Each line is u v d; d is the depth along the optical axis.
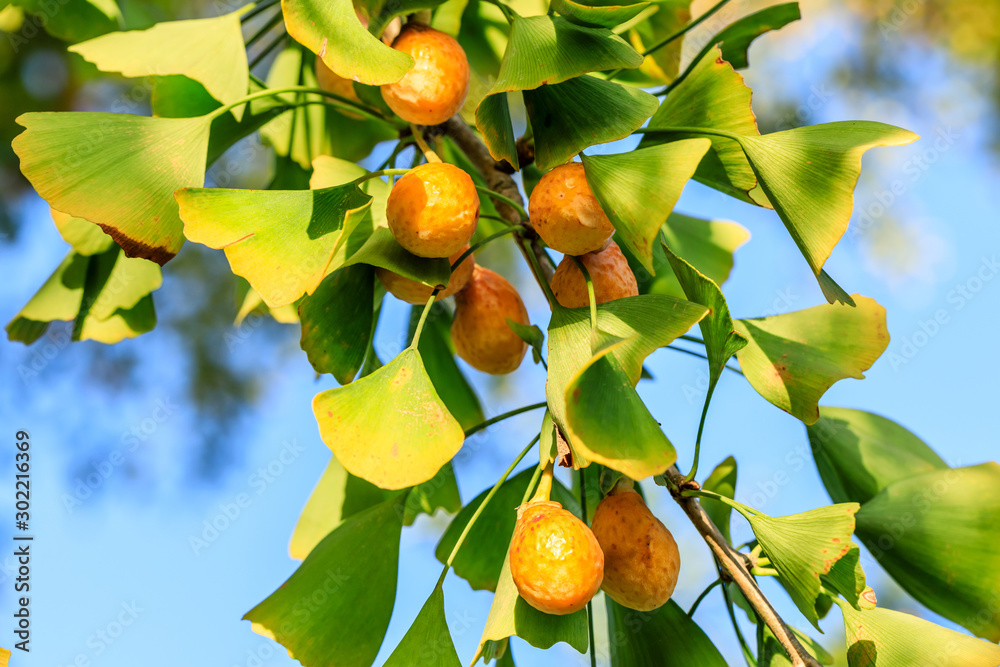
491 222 0.83
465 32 0.80
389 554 0.71
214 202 0.67
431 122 0.71
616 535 0.68
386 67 0.67
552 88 0.68
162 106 0.74
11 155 1.11
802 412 0.70
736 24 0.72
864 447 0.76
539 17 0.68
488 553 0.72
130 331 0.77
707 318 0.67
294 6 0.67
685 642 0.70
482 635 0.67
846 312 0.71
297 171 0.80
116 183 0.69
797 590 0.68
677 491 0.69
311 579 0.70
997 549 0.71
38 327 0.79
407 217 0.67
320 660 0.69
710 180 0.70
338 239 0.66
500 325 0.72
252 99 0.72
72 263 0.77
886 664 0.68
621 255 0.70
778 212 0.68
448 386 0.79
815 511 0.68
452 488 0.79
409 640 0.68
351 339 0.71
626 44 0.68
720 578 0.70
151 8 0.82
